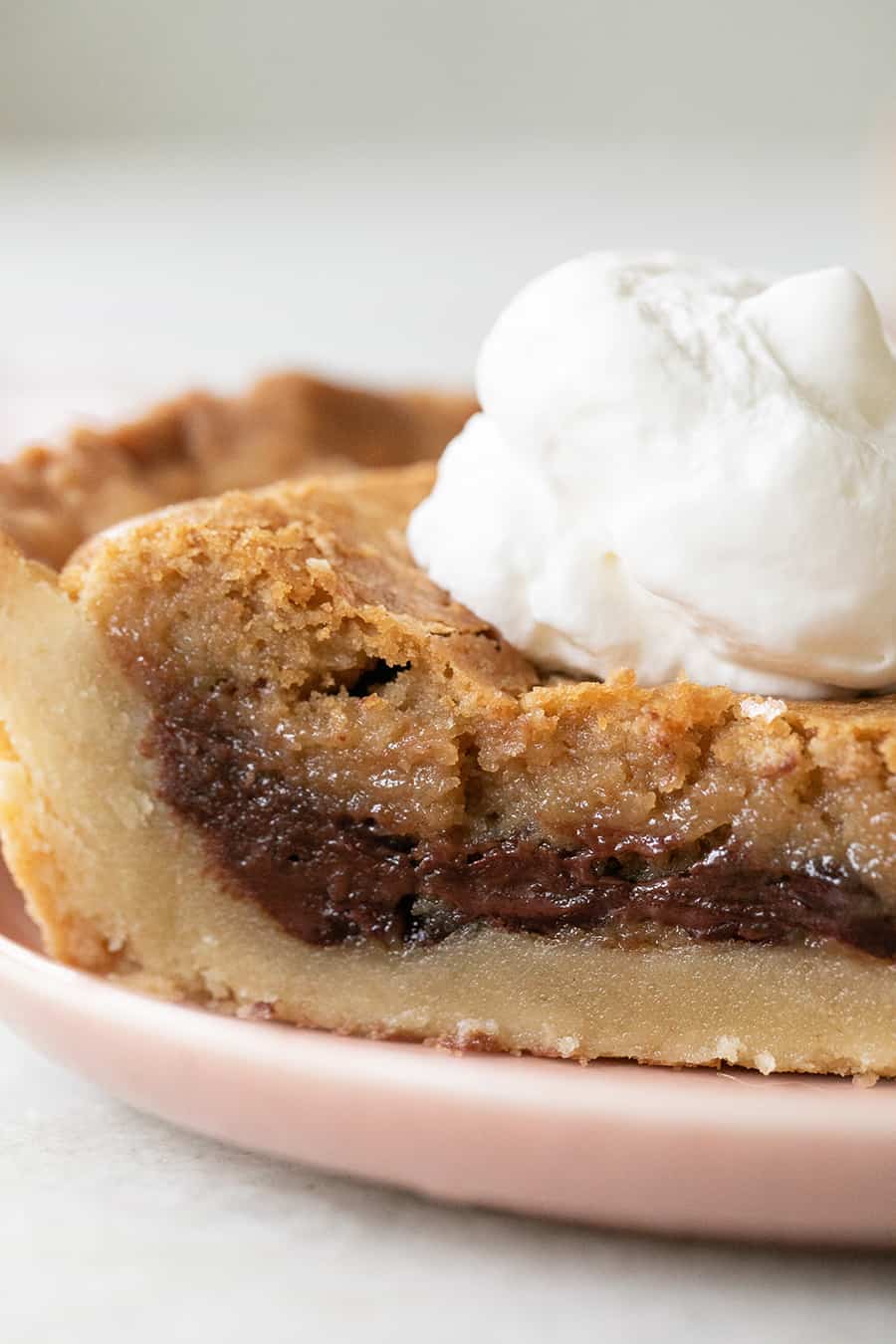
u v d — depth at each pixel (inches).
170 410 12.1
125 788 9.3
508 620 9.6
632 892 9.3
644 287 9.5
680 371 9.3
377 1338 8.4
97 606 9.3
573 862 9.3
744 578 9.2
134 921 9.3
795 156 24.7
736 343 9.3
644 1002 9.3
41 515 11.3
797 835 9.2
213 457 12.1
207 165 26.0
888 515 9.2
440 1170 8.7
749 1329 8.5
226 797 9.3
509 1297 8.6
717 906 9.2
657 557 9.2
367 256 25.1
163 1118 9.1
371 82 25.8
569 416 9.3
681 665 9.5
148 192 25.7
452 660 9.3
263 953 9.3
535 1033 9.3
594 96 25.4
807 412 9.3
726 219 24.9
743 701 9.1
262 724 9.3
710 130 25.1
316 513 10.0
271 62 25.7
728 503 9.2
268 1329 8.4
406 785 9.3
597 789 9.2
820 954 9.2
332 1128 8.7
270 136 26.0
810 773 9.1
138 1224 8.8
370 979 9.3
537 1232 8.8
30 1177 9.0
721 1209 8.6
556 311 9.4
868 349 9.4
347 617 9.3
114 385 18.9
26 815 9.3
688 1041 9.3
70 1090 9.4
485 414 9.9
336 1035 9.0
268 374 12.4
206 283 24.1
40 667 9.3
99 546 9.6
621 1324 8.5
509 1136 8.6
